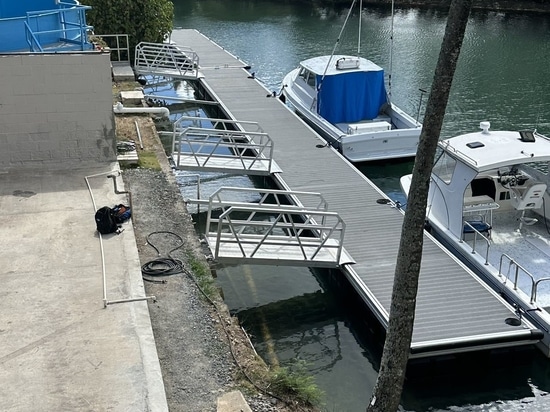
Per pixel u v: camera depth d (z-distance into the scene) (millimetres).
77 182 10805
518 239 11438
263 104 19766
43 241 8844
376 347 9469
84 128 11289
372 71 17656
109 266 8281
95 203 10039
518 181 11898
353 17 40250
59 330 6988
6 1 12375
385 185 15852
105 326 7082
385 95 18203
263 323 9906
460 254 10984
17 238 8891
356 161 16219
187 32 31312
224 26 36969
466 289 9812
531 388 8688
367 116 18000
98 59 10922
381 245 11141
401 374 5516
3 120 10875
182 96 23109
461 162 10883
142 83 22562
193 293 8188
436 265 10523
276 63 28297
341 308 10352
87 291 7734
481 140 11461
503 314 9188
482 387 8672
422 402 8398
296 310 10258
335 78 17422
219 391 6555
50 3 12594
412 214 5152
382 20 39125
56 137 11211
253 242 10000
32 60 10680
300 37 33656
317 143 16438
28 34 11281
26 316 7207
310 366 8992
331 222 12023
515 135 11719
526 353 8984
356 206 12773
